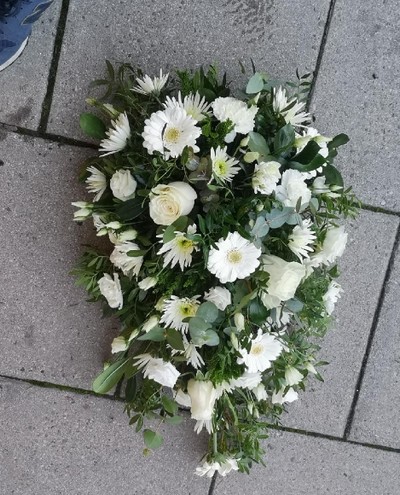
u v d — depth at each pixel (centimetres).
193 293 125
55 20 138
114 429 154
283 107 129
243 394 138
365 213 155
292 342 137
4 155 141
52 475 154
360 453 163
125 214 123
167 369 125
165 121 113
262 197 118
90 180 128
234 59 145
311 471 162
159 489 157
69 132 142
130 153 122
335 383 160
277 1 145
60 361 150
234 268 114
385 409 163
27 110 140
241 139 125
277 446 160
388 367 162
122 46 141
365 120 152
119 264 126
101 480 156
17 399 151
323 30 148
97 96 141
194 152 117
